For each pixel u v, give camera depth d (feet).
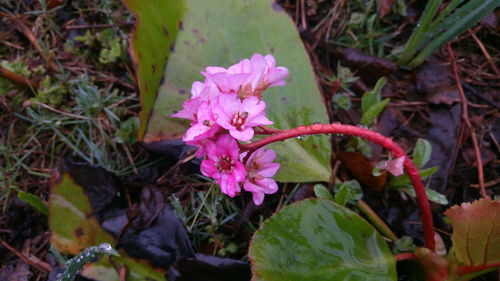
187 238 0.75
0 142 0.89
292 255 0.66
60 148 0.89
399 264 0.78
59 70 0.94
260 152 0.63
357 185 0.80
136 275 0.74
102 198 0.79
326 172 0.79
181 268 0.73
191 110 0.58
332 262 0.67
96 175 0.80
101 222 0.78
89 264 0.73
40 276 0.80
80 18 0.99
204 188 0.84
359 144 0.85
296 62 0.82
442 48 0.96
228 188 0.55
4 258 0.81
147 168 0.86
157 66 0.78
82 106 0.89
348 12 0.98
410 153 0.87
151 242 0.76
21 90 0.92
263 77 0.62
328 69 0.96
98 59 0.97
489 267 0.68
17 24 0.97
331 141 0.87
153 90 0.78
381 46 0.95
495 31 0.96
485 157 0.86
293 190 0.82
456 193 0.84
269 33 0.83
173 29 0.81
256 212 0.81
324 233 0.69
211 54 0.82
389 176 0.82
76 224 0.77
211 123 0.54
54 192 0.77
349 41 0.97
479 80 0.94
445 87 0.91
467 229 0.63
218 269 0.73
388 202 0.84
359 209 0.81
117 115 0.90
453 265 0.71
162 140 0.79
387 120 0.90
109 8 0.96
